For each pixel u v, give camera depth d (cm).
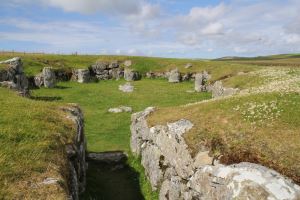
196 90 6850
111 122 4638
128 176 2938
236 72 6819
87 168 2953
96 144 3772
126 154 3372
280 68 5762
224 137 2125
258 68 6844
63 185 1559
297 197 1543
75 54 10181
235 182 1684
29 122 2147
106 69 8731
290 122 2167
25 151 1744
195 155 2120
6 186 1432
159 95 6450
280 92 2730
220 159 1938
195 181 1988
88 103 5791
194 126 2378
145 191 2616
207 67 8088
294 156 1823
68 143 2088
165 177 2427
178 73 7975
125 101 5938
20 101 2772
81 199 2206
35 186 1477
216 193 1789
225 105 2598
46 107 2678
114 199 2492
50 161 1725
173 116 2772
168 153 2448
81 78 7894
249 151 1927
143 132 3019
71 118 2534
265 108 2373
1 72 5175
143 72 8750
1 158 1616
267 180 1623
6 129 1945
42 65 8012
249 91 3538
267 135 2042
